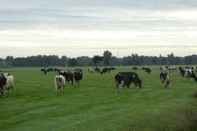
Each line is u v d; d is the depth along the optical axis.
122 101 40.47
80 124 26.50
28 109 34.28
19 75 112.31
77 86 62.75
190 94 47.00
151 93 49.69
